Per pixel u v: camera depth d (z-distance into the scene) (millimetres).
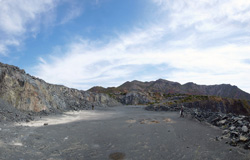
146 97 96375
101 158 8734
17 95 23125
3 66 24625
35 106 24734
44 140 11016
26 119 18016
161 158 8711
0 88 21703
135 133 14109
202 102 84062
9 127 13125
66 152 9383
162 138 12516
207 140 11891
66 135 13016
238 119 15617
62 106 35219
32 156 8055
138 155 9156
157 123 19094
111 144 11109
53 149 9617
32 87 26672
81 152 9531
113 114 31547
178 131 14820
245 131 11703
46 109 26500
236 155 8750
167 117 25016
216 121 18250
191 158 8648
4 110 18156
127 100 92875
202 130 15242
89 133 14055
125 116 27156
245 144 9891
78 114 29891
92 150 9914
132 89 185875
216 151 9523
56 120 20641
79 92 58969
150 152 9594
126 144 11094
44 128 14828
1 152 7527
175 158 8680
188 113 27328
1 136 10078
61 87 50344
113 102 77625
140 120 21688
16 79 24531
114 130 15312
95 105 56375
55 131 14023
